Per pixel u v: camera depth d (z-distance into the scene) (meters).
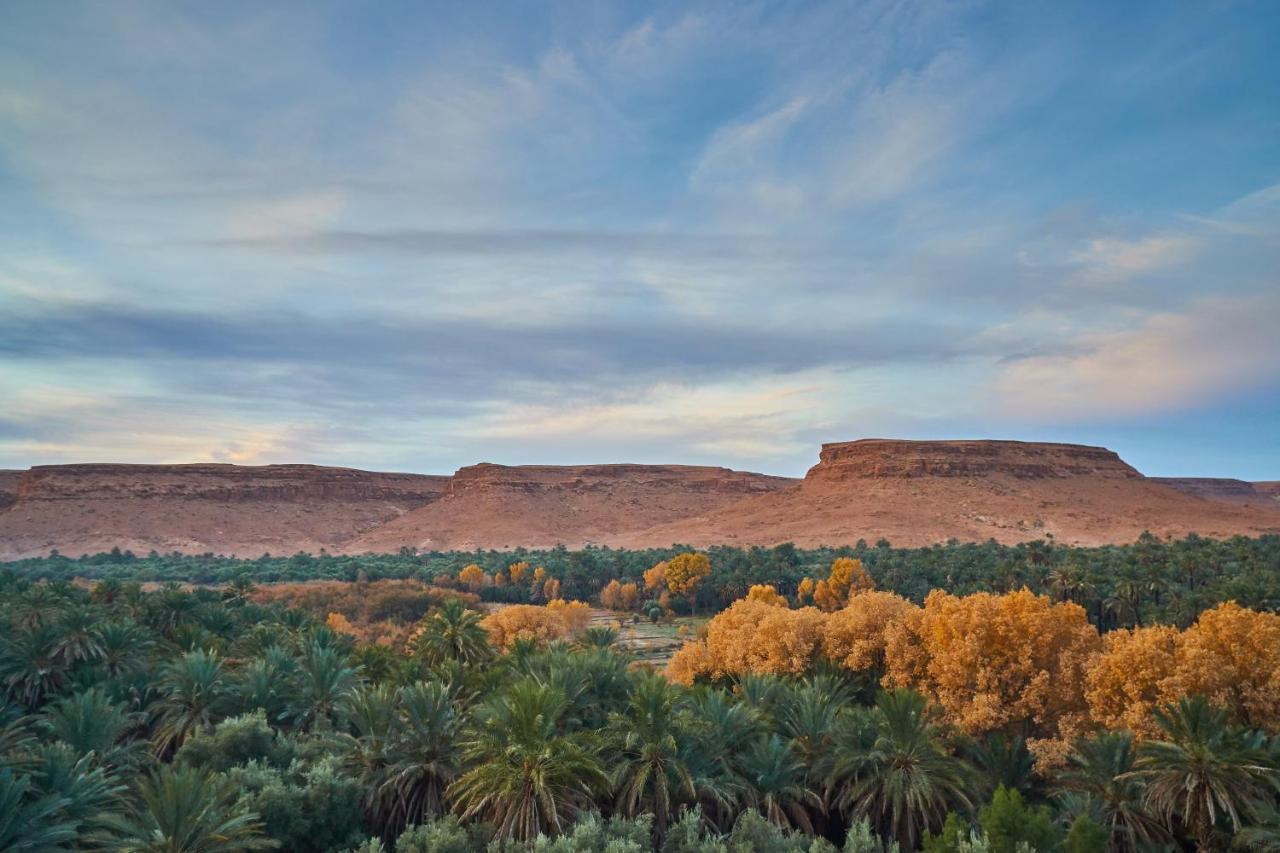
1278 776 25.55
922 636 42.91
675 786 28.05
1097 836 20.25
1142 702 32.81
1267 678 32.75
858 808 28.44
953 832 21.53
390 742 29.89
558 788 25.91
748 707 34.16
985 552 146.75
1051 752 32.75
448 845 23.03
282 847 24.42
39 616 43.22
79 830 22.53
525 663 39.97
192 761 29.31
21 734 28.34
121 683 37.41
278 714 36.75
